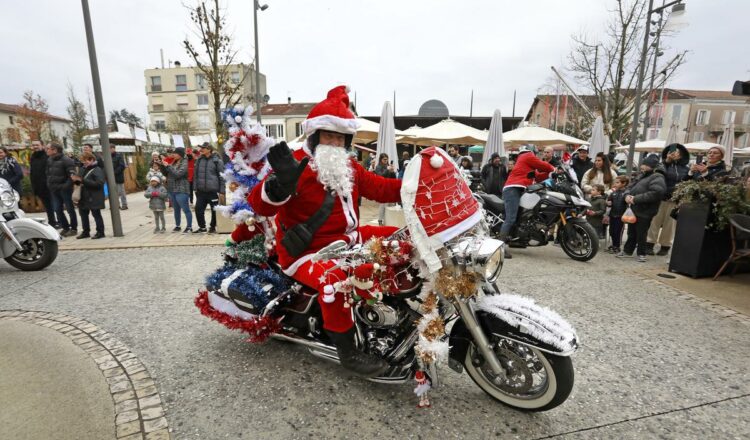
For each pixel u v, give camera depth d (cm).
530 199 636
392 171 908
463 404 258
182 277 513
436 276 226
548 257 644
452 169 230
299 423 240
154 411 249
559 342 219
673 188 656
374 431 233
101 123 725
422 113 2642
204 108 5275
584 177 796
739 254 495
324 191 251
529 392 246
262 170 302
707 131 4159
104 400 259
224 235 773
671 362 313
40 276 517
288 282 292
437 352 225
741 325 380
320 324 278
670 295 459
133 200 1380
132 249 661
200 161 774
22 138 3472
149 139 2192
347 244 251
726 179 545
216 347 331
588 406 258
